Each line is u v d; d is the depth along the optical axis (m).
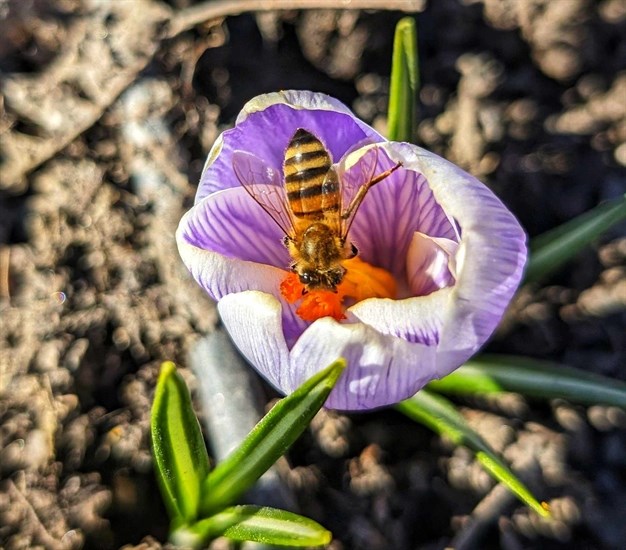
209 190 0.09
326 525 0.10
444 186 0.09
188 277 0.11
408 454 0.11
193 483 0.09
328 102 0.09
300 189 0.09
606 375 0.11
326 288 0.09
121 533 0.10
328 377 0.08
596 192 0.12
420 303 0.09
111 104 0.12
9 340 0.11
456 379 0.10
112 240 0.12
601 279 0.12
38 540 0.10
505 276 0.09
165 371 0.08
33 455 0.10
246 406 0.11
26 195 0.12
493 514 0.10
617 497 0.10
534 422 0.11
